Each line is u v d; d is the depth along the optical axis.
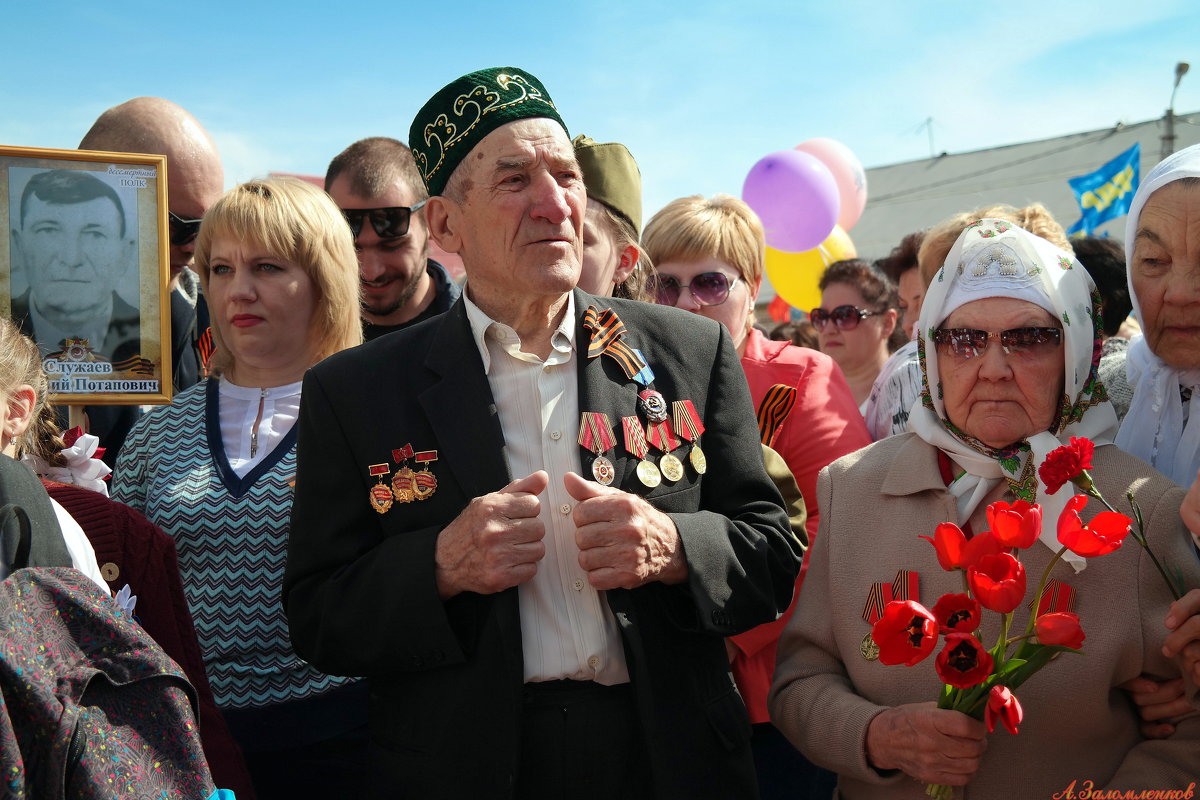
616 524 1.89
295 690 2.56
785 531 2.20
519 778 1.95
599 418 2.08
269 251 2.82
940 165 25.72
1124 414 2.62
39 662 1.45
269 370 2.89
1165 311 2.35
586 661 1.99
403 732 2.02
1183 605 1.90
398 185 3.58
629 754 2.00
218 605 2.57
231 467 2.71
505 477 2.04
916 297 4.77
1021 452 2.15
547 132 2.08
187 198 3.70
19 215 2.75
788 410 2.99
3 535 1.62
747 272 3.34
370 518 2.14
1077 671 2.00
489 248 2.08
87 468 2.56
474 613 2.00
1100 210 10.78
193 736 1.54
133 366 2.81
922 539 2.20
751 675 2.78
